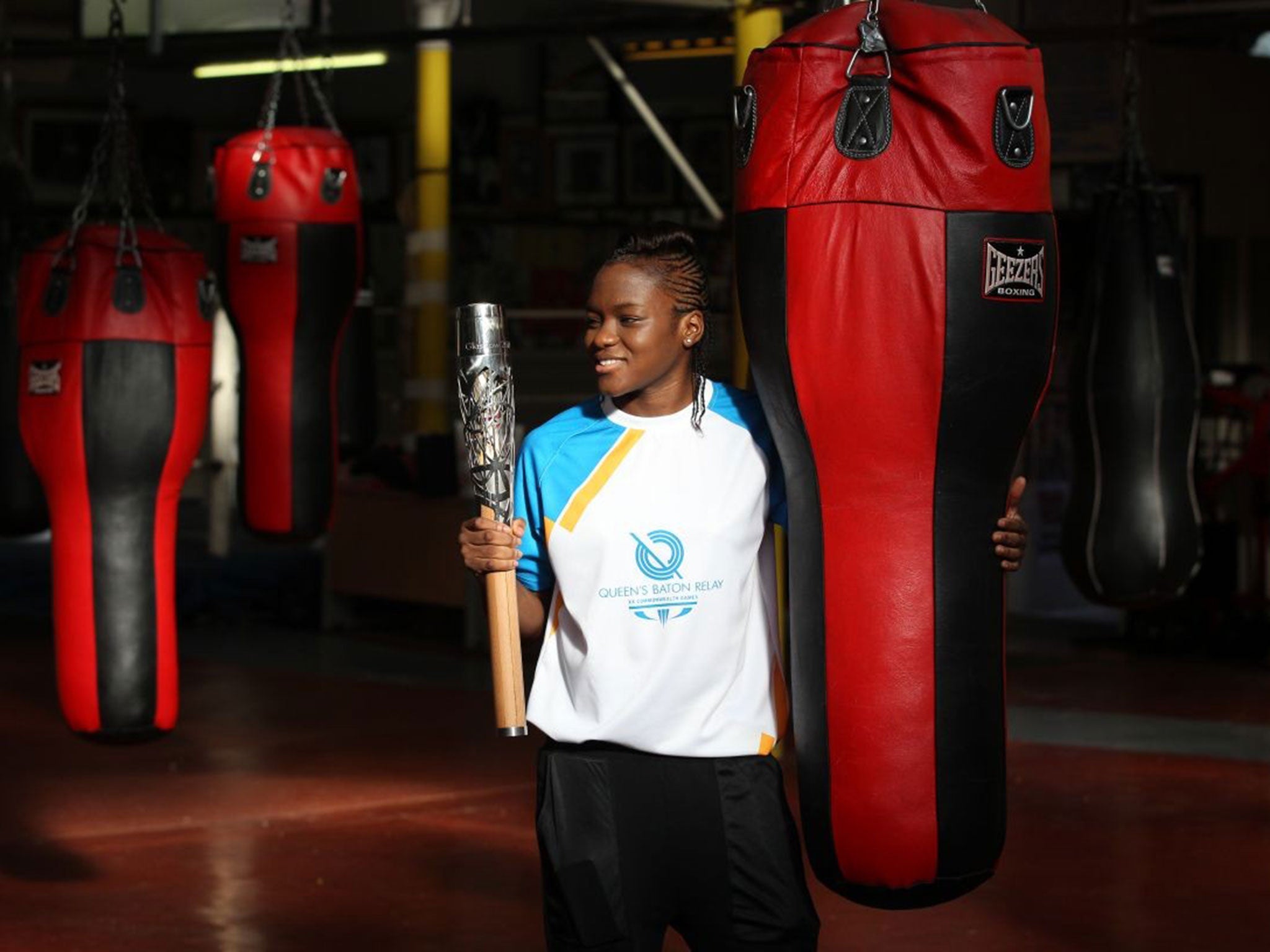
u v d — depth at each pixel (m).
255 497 6.61
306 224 6.51
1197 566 7.14
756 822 2.79
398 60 15.76
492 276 15.59
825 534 2.87
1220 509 10.98
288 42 6.82
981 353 2.83
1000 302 2.83
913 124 2.82
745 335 2.92
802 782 2.93
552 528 2.80
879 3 2.87
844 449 2.85
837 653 2.87
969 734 2.88
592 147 15.62
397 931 4.66
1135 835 5.70
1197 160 11.03
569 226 15.65
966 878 2.93
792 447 2.87
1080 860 5.39
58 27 11.42
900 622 2.86
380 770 6.81
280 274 6.49
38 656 9.75
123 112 5.27
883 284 2.82
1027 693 8.59
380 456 10.85
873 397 2.83
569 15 13.41
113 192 15.52
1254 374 10.19
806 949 2.82
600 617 2.78
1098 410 7.01
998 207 2.82
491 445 2.78
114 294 4.89
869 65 2.84
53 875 5.24
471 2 13.43
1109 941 4.56
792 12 6.96
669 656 2.76
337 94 15.85
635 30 7.38
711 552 2.78
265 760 6.99
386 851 5.52
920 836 2.87
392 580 10.47
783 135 2.85
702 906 2.80
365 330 8.41
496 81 15.57
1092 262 7.11
